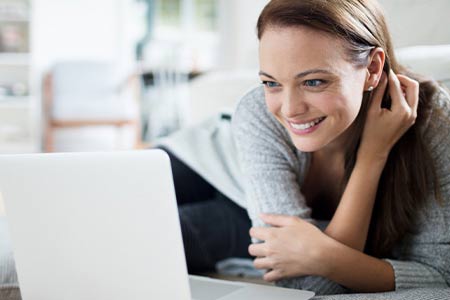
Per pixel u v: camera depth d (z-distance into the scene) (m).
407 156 1.06
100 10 5.46
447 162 1.04
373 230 1.12
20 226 0.80
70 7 5.41
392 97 1.01
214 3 5.57
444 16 1.59
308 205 1.23
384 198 1.08
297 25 0.89
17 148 4.99
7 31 5.14
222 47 5.50
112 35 5.50
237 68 3.57
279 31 0.90
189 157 1.61
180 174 1.76
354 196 1.03
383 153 1.03
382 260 1.04
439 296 0.87
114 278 0.80
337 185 1.18
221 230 1.59
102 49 5.49
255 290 0.96
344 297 0.90
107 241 0.79
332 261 0.99
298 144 0.97
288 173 1.11
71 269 0.80
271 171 1.11
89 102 4.75
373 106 1.01
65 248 0.80
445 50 1.30
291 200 1.08
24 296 0.82
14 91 5.05
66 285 0.81
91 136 5.37
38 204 0.80
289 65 0.90
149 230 0.79
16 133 5.02
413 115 1.02
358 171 1.04
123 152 0.80
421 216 1.08
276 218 1.06
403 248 1.13
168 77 5.48
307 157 1.14
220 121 1.73
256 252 1.07
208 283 1.02
